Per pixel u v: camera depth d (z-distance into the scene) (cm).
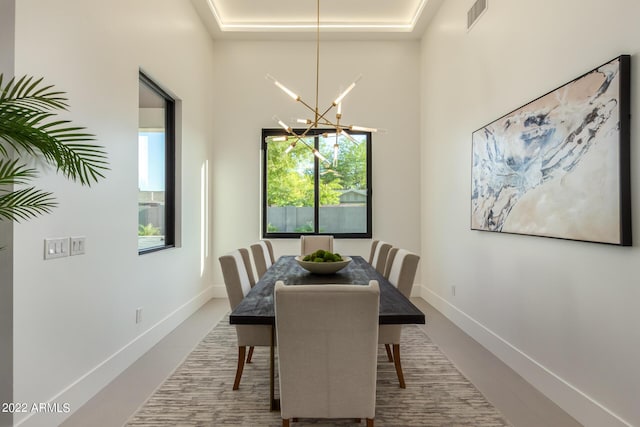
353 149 545
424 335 368
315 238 463
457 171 403
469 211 372
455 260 409
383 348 332
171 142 414
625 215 182
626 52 185
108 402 235
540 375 252
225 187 537
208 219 518
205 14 470
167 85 375
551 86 243
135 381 264
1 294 182
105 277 262
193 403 233
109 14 267
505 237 302
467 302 378
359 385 179
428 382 262
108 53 266
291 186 546
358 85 541
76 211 230
